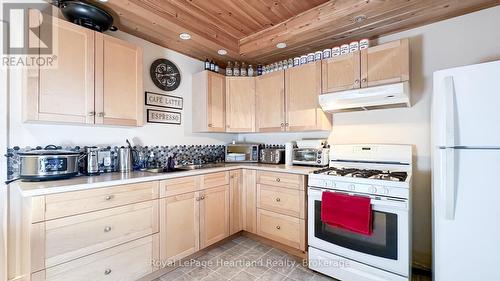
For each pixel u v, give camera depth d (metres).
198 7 2.04
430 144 2.00
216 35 2.43
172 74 2.61
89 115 1.70
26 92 1.45
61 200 1.38
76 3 1.60
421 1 1.68
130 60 1.96
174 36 2.27
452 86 1.41
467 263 1.36
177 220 2.00
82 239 1.46
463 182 1.37
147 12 1.86
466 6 1.75
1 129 1.56
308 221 2.03
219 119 2.78
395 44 1.92
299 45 2.45
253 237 2.66
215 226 2.34
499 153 1.28
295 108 2.53
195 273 1.95
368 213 1.65
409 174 1.90
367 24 2.02
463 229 1.37
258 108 2.86
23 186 1.36
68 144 1.85
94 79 1.73
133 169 2.23
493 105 1.30
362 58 2.07
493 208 1.30
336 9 1.92
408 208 1.56
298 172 2.17
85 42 1.68
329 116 2.51
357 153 2.28
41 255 1.30
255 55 2.74
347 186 1.80
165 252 1.91
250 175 2.58
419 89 2.06
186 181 2.08
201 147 2.94
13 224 1.58
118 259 1.62
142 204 1.76
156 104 2.46
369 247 1.68
